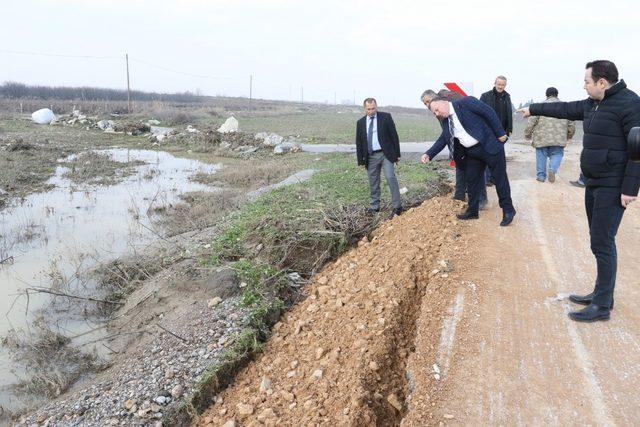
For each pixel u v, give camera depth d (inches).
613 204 164.2
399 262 233.1
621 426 132.6
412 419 141.3
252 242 303.4
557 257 229.6
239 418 170.1
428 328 180.4
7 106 1771.7
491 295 197.2
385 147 294.8
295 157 722.8
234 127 1039.0
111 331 253.3
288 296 250.2
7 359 231.9
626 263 225.6
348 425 145.3
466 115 241.0
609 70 155.9
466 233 253.9
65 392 207.6
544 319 180.9
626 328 173.2
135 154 844.6
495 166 250.2
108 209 468.1
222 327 220.5
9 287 302.5
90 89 3201.3
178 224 401.4
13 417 191.9
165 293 268.8
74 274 314.8
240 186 549.3
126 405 180.7
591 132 164.6
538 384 149.9
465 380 153.3
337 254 288.2
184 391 185.6
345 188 383.6
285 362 196.1
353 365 172.1
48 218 439.8
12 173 613.3
